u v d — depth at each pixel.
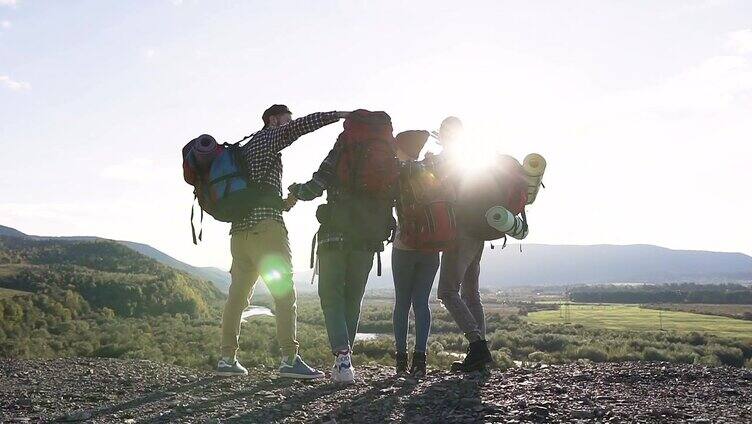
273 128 5.27
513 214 5.60
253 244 5.30
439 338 26.73
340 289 5.20
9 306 47.41
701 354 48.59
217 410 4.32
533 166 5.94
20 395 5.08
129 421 4.09
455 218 5.53
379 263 5.18
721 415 3.88
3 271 103.81
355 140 4.89
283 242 5.35
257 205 5.26
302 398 4.64
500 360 9.68
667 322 103.75
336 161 4.96
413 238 5.17
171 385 5.38
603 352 44.03
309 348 13.32
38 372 6.17
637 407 4.11
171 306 75.69
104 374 6.03
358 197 5.01
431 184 5.18
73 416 4.27
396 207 5.32
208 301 99.50
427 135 5.66
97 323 42.09
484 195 5.54
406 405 4.27
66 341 24.86
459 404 4.24
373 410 4.18
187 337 24.30
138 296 74.62
